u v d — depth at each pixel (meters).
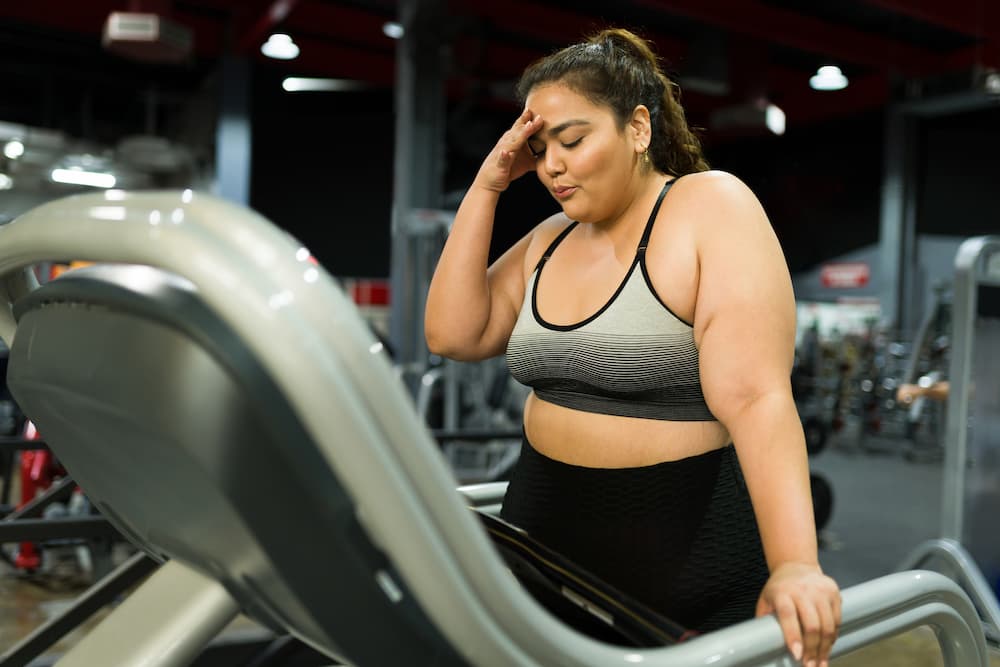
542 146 0.89
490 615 0.46
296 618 0.50
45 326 0.53
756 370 0.77
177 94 15.51
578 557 0.87
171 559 0.59
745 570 0.86
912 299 14.62
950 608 0.79
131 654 0.54
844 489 6.75
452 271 0.99
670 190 0.89
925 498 6.42
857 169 15.62
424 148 8.98
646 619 0.71
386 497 0.41
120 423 0.47
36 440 2.51
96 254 0.45
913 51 12.77
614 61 0.87
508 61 12.68
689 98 14.27
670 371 0.84
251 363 0.40
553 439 0.90
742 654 0.59
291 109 15.29
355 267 15.36
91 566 3.63
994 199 14.03
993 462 3.11
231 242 0.40
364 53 13.28
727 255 0.81
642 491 0.85
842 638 0.68
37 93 15.62
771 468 0.73
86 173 13.74
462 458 6.77
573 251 0.94
